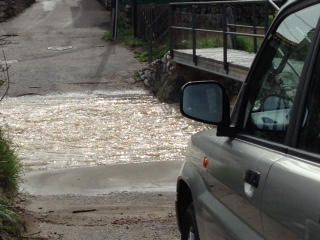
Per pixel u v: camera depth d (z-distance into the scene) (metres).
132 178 10.95
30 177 11.11
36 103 19.67
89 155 13.23
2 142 8.72
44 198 9.32
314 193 2.45
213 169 3.87
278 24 3.44
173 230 6.89
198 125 16.22
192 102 3.88
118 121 16.95
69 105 19.25
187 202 4.69
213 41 17.75
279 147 3.01
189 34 18.69
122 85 21.70
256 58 3.69
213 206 3.80
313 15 2.98
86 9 35.75
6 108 18.89
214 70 14.47
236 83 17.11
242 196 3.30
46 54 25.84
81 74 22.88
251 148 3.36
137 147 13.96
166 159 12.62
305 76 2.89
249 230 3.19
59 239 6.65
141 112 18.02
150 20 26.02
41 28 31.33
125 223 7.34
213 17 17.53
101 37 28.53
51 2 38.81
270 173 2.92
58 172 11.57
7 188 8.44
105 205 8.68
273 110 3.29
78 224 7.38
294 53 3.15
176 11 18.67
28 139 14.91
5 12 33.97
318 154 2.63
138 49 25.88
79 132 15.73
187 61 16.86
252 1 11.32
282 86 3.25
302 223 2.51
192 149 4.49
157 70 20.97
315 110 2.76
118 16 29.70
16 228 6.68
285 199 2.70
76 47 26.89
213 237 3.80
